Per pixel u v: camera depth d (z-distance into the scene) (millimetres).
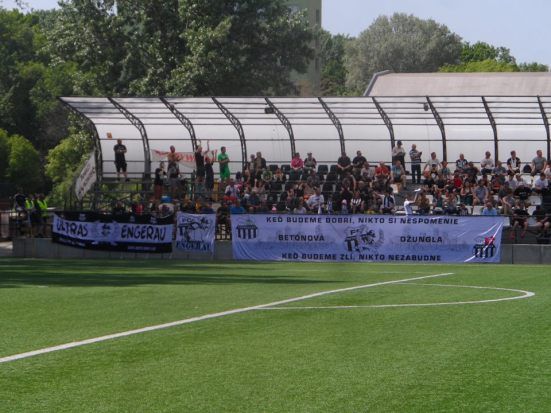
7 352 10023
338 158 45094
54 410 7371
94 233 34906
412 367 9266
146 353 9961
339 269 26875
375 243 32594
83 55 62594
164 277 22297
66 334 11438
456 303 15492
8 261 31594
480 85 60312
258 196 38031
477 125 43625
